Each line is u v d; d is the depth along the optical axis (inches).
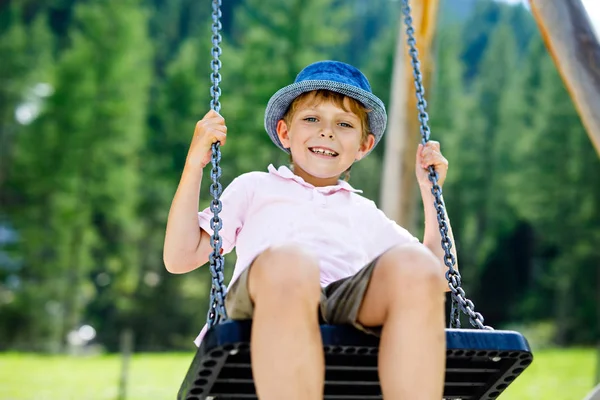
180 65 1317.7
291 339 79.4
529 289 1430.9
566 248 1296.8
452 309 103.6
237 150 1096.2
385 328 83.6
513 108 1433.3
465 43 2324.1
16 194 1181.1
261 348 79.4
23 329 1119.0
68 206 1132.5
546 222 1309.1
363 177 1091.9
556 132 1293.1
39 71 1207.6
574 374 683.4
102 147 1149.7
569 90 141.8
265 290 81.6
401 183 270.2
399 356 81.8
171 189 1283.2
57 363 693.9
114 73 1160.8
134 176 1179.3
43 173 1131.3
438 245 113.0
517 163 1358.3
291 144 110.6
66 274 1143.0
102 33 1167.0
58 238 1135.6
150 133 1304.1
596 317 1277.1
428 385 81.3
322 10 1113.4
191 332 1237.7
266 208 106.1
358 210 110.8
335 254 103.2
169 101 1304.1
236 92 1139.9
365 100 110.0
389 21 2016.5
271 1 1110.4
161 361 717.9
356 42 1887.3
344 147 109.0
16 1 1425.9
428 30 256.5
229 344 79.8
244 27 1173.7
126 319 1229.7
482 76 1563.7
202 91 1270.9
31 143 1132.5
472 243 1423.5
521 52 2202.3
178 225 99.9
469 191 1422.2
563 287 1299.2
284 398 78.2
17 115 1208.8
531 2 145.0
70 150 1135.6
